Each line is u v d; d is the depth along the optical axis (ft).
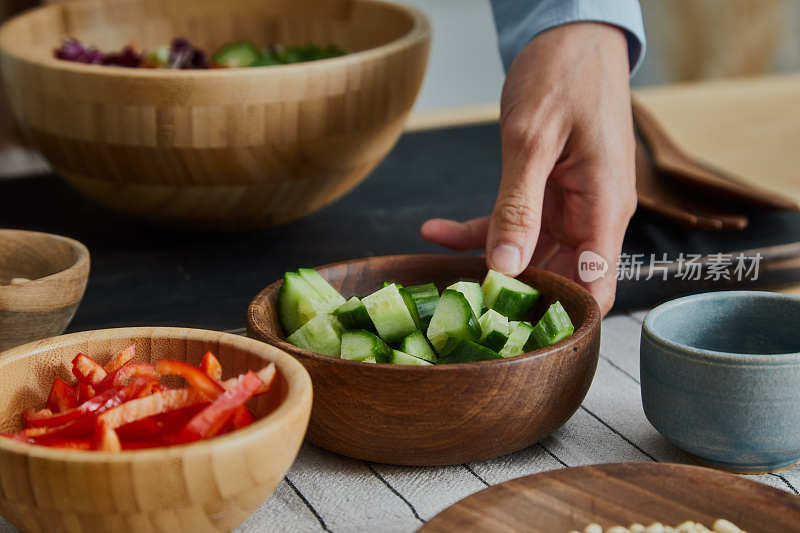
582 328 2.30
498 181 4.32
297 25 4.44
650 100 5.49
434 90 8.79
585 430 2.45
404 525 2.06
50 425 1.95
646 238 3.53
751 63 8.97
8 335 2.51
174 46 4.02
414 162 4.63
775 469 2.24
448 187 4.26
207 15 4.44
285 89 3.16
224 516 1.81
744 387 2.09
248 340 2.14
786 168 4.71
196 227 3.66
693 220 3.41
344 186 3.61
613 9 3.15
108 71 3.13
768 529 1.83
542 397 2.20
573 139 3.05
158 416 1.99
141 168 3.29
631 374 2.73
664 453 2.34
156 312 3.10
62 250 2.75
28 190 4.37
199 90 3.11
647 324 2.29
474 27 8.71
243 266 3.48
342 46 4.34
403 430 2.17
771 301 2.38
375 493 2.19
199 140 3.19
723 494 1.89
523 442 2.25
